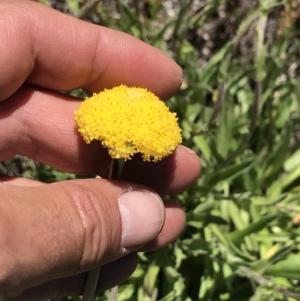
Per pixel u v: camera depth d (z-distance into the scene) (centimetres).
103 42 12
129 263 12
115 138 9
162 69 12
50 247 8
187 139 15
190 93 17
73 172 12
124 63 12
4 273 8
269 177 16
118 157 9
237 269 13
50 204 8
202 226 15
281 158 15
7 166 15
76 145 12
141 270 14
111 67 12
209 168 15
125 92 10
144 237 10
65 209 8
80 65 12
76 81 12
